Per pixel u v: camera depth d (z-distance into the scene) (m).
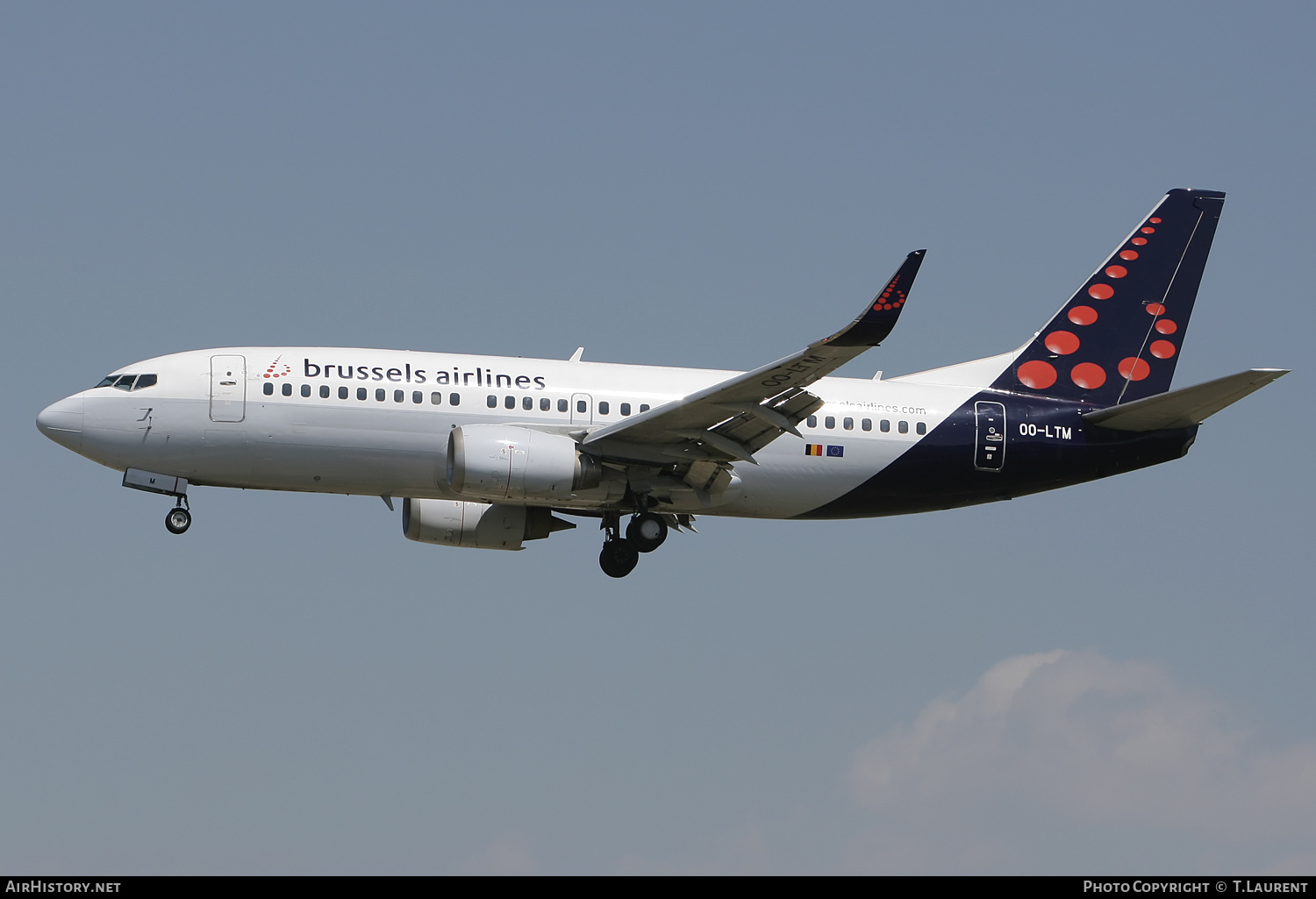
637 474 110.81
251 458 107.38
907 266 88.25
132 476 107.69
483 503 119.44
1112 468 120.44
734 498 114.69
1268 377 110.06
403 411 108.38
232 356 109.00
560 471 106.88
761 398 100.69
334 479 109.06
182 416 106.44
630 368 114.69
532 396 110.62
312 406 107.50
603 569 118.06
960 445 117.12
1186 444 120.62
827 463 114.69
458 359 111.81
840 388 117.12
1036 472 119.12
